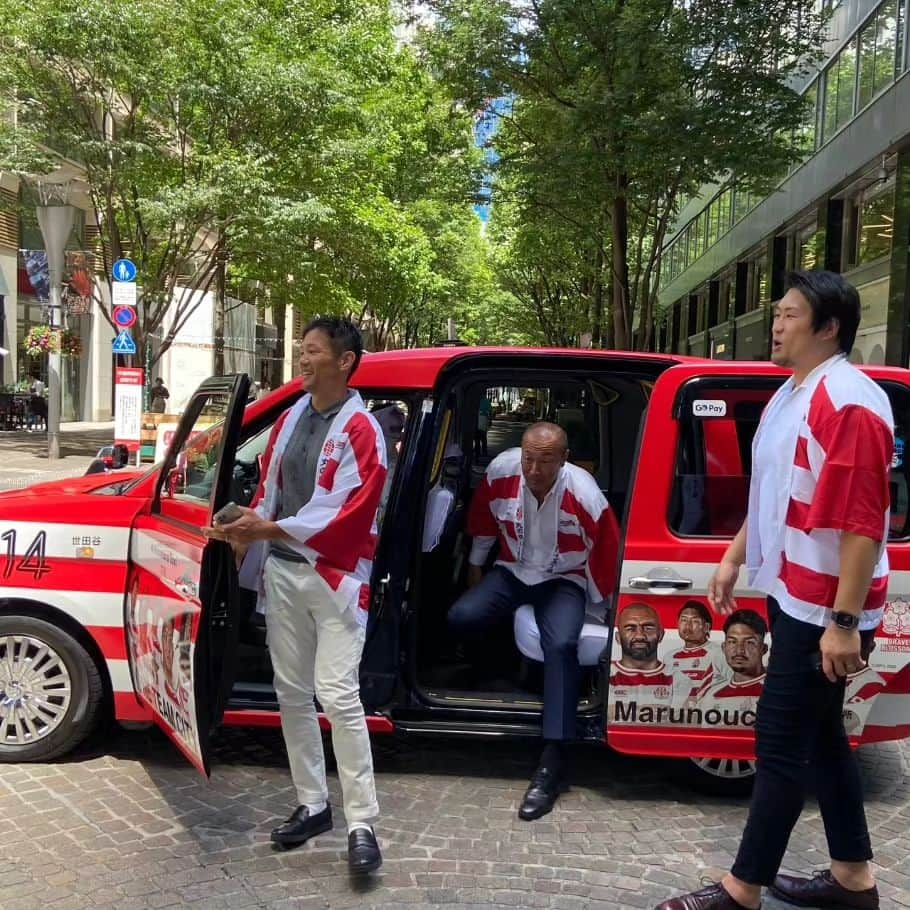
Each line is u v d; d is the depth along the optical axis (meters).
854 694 3.29
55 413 15.71
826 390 2.46
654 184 13.42
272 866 2.95
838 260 19.36
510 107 15.20
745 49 12.60
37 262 17.17
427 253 21.88
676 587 3.35
